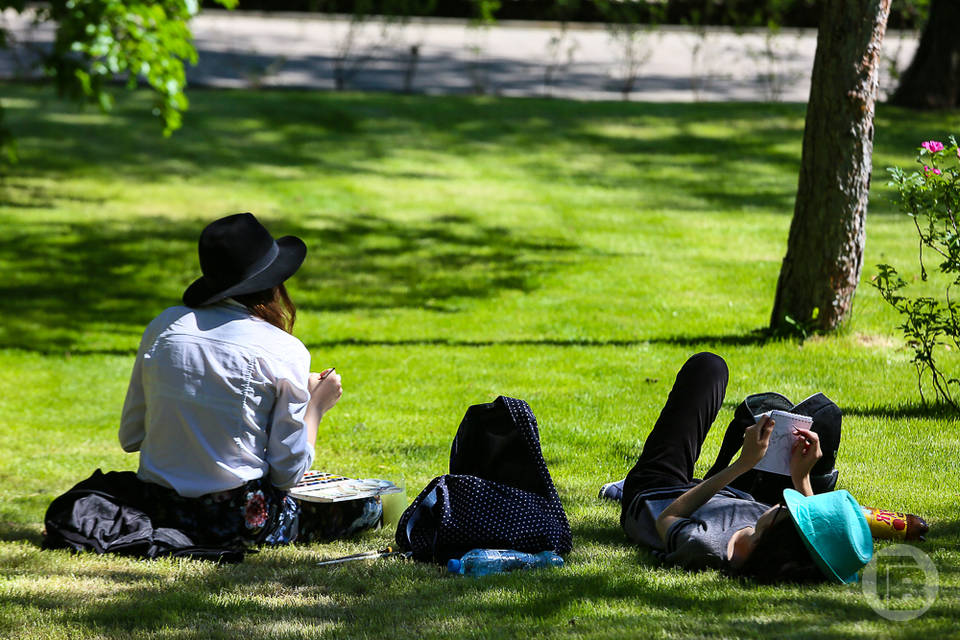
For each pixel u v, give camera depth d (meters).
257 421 11.87
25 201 44.50
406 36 78.62
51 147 51.72
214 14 83.62
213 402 11.67
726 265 35.31
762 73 67.56
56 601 10.15
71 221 42.41
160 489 12.04
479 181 48.06
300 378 11.94
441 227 41.66
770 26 62.00
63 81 33.41
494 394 22.64
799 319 25.27
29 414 23.72
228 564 11.46
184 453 11.89
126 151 51.69
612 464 16.89
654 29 68.25
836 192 24.31
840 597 9.96
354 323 31.03
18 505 14.90
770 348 24.62
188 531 11.98
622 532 12.82
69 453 19.27
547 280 34.66
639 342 27.03
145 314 33.72
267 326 12.02
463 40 78.12
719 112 57.94
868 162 24.41
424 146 53.34
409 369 25.50
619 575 10.85
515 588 10.55
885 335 25.22
